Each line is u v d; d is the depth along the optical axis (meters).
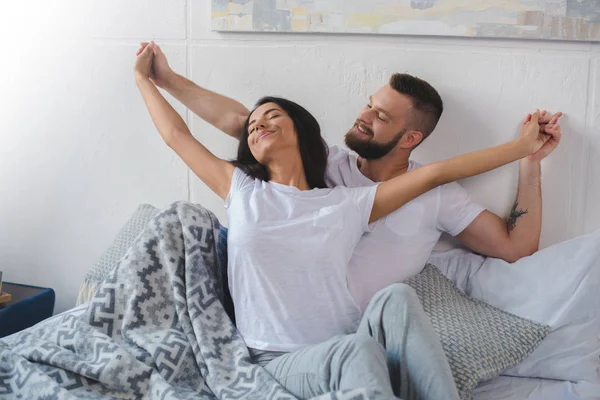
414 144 1.85
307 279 1.59
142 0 2.09
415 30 1.89
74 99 2.20
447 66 1.91
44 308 2.14
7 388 1.43
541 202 1.87
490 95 1.90
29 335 1.57
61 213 2.28
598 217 1.89
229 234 1.66
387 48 1.94
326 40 1.97
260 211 1.63
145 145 2.16
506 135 1.90
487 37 1.87
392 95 1.80
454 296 1.76
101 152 2.21
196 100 1.97
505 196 1.92
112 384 1.41
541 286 1.73
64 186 2.26
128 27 2.12
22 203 2.32
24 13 2.21
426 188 1.73
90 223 2.26
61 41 2.18
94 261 2.27
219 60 2.06
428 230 1.85
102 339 1.50
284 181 1.72
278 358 1.48
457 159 1.72
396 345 1.34
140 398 1.42
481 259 1.90
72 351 1.51
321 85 2.00
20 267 2.36
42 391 1.36
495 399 1.57
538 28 1.83
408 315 1.34
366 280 1.79
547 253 1.77
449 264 1.92
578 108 1.86
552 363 1.66
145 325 1.61
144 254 1.66
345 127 2.00
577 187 1.89
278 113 1.73
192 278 1.64
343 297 1.62
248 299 1.60
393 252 1.82
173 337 1.55
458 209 1.84
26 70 2.23
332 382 1.27
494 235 1.85
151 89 1.88
